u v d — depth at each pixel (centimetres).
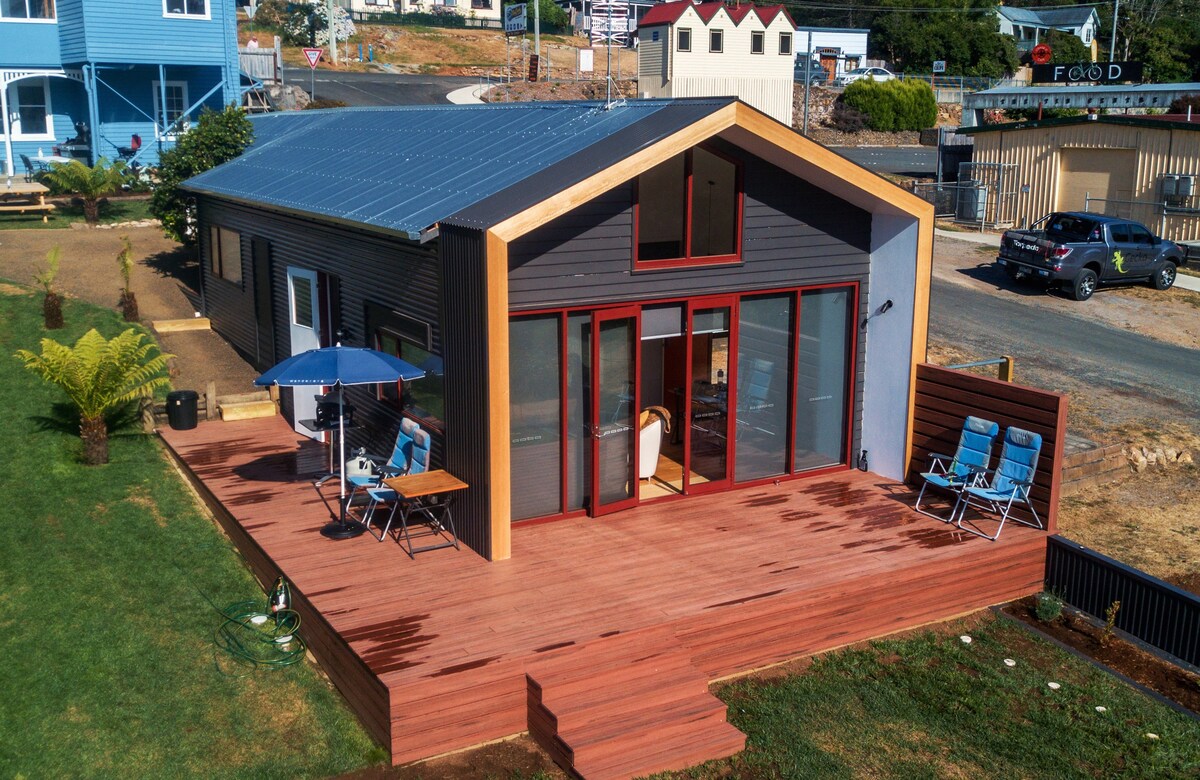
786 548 1042
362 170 1405
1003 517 1082
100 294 1980
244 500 1156
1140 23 6988
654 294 1118
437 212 1041
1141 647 978
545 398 1086
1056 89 3177
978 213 3064
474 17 7594
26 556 1076
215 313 1864
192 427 1420
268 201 1405
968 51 6347
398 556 1013
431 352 1084
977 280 2400
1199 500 1328
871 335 1267
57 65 2812
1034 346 1905
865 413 1289
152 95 2980
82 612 976
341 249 1280
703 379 1200
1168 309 2191
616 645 852
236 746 798
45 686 866
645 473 1229
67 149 2830
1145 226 2491
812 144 1108
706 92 4522
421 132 1526
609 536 1073
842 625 966
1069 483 1352
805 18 7100
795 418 1254
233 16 2962
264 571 1026
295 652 928
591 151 1064
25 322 1744
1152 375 1761
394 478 1022
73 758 781
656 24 4472
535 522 1103
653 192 1102
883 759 796
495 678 802
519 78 5397
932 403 1209
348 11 7031
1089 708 869
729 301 1171
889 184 1165
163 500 1225
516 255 1025
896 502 1181
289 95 3634
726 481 1214
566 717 784
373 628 860
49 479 1252
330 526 1083
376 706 796
